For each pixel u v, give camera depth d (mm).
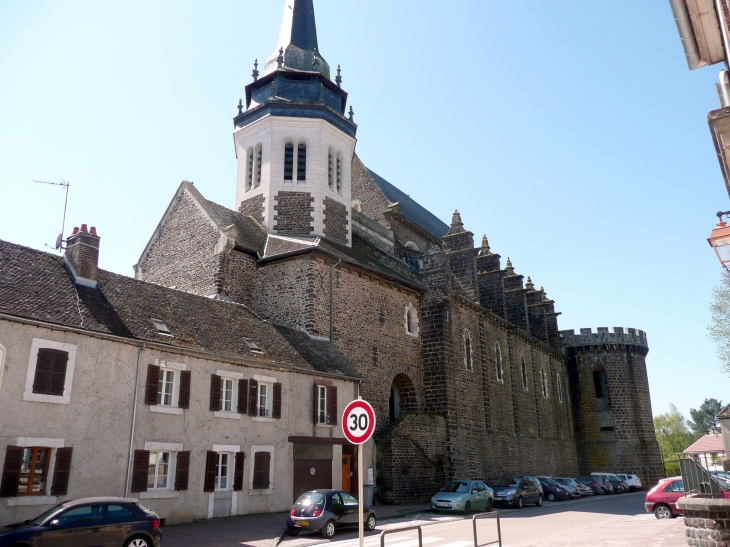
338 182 32469
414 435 26594
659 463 49625
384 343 28359
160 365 16953
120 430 15594
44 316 14758
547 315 52344
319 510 15461
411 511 22141
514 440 37406
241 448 18500
